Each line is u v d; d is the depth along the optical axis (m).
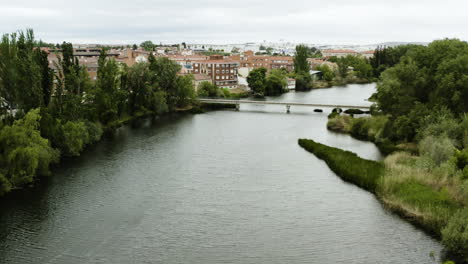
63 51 87.69
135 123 107.56
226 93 157.88
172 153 77.50
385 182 55.66
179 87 127.31
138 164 70.19
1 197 54.88
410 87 81.06
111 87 97.31
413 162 62.81
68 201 54.06
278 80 175.75
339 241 44.25
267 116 119.75
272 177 63.94
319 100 154.25
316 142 82.75
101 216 49.91
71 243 43.53
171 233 46.03
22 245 42.94
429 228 46.12
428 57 81.75
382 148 77.62
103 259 40.62
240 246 43.41
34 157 57.38
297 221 49.00
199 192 57.81
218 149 80.69
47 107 74.06
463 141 63.75
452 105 72.12
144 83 116.25
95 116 89.06
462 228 40.75
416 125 74.44
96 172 65.50
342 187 59.53
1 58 67.38
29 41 72.31
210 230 46.75
